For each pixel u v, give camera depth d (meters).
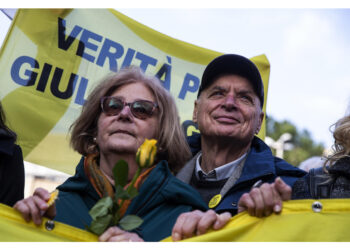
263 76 3.80
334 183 2.07
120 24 3.76
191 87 3.77
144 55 3.75
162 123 2.55
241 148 2.83
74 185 2.37
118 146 2.36
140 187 2.32
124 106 2.45
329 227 1.85
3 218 1.86
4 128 2.55
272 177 2.61
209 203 2.59
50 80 3.53
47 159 3.40
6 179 2.41
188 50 3.82
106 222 1.84
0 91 3.42
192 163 2.87
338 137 2.17
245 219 1.89
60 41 3.61
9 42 3.51
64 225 1.88
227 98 2.81
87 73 3.62
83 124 2.61
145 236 2.12
